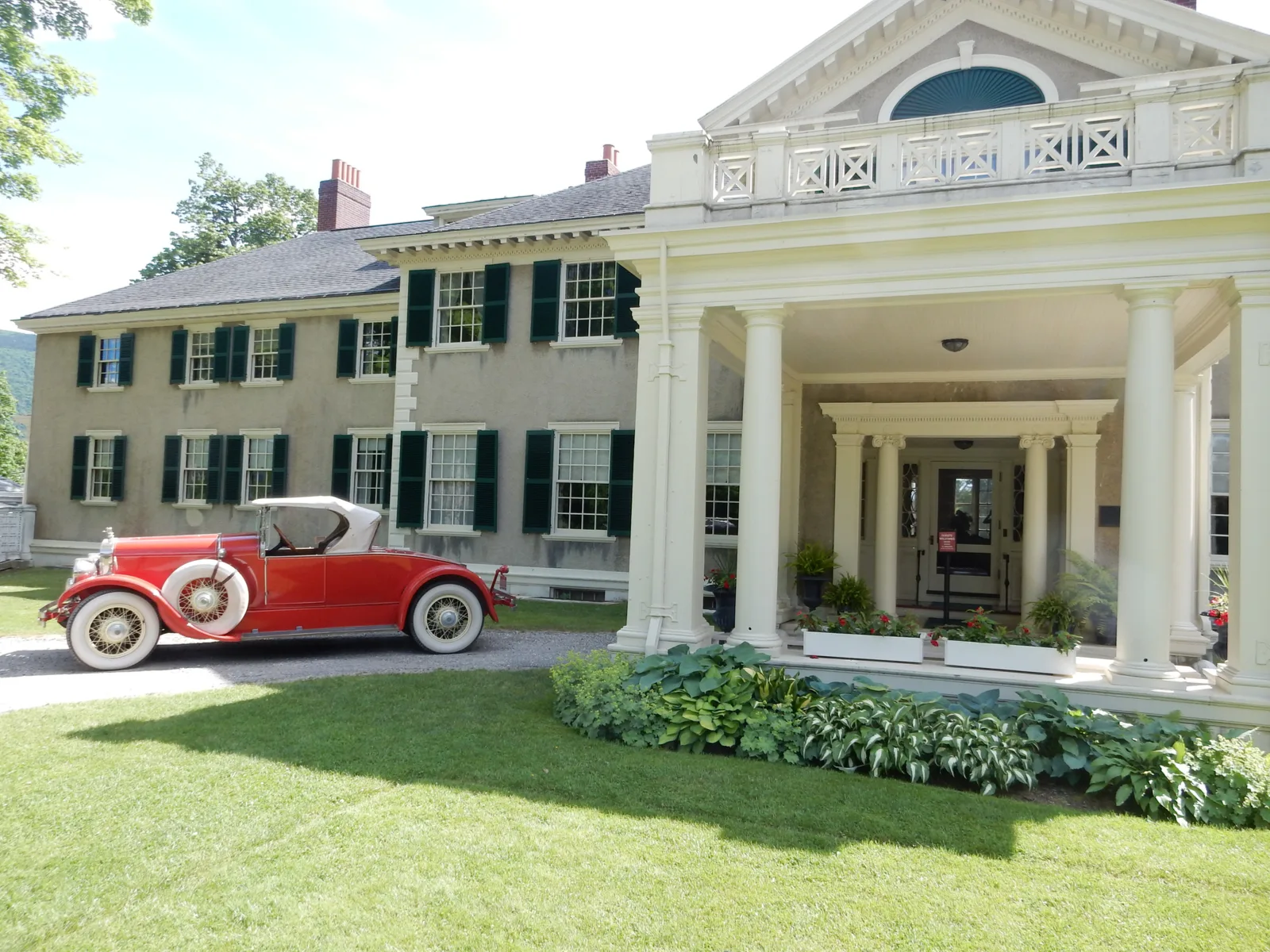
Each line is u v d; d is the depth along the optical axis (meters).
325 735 5.71
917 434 10.72
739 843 4.06
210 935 3.14
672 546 7.02
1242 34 7.39
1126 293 6.06
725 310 7.22
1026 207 6.03
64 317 20.95
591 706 5.95
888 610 10.88
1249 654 5.69
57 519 21.14
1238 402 5.81
